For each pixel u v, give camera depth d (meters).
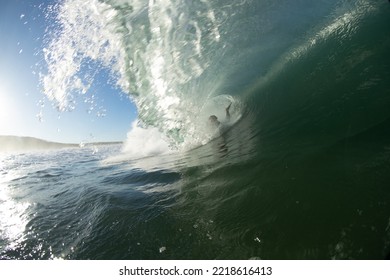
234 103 7.73
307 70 5.96
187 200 3.29
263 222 2.42
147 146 9.00
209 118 6.90
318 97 5.12
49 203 4.13
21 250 2.77
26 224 3.38
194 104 7.40
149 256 2.38
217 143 5.98
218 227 2.55
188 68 7.09
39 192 4.93
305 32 6.43
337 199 2.39
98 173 6.21
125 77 6.67
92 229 2.97
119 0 5.76
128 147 10.15
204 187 3.57
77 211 3.62
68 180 5.81
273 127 5.19
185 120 7.11
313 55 6.04
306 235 2.13
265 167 3.52
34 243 2.87
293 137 4.30
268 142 4.55
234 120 7.00
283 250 2.07
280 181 3.00
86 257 2.50
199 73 7.32
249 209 2.70
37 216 3.60
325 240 2.04
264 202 2.72
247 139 5.28
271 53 7.02
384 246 1.87
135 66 6.62
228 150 5.07
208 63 7.23
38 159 12.94
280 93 6.23
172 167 5.11
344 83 4.92
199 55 6.98
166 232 2.66
